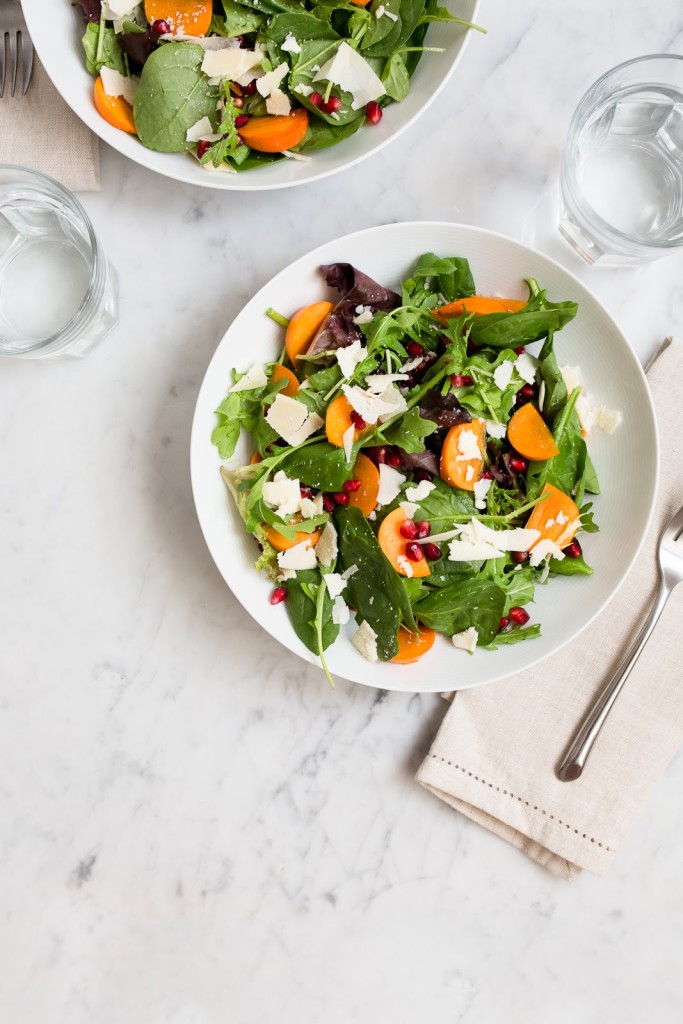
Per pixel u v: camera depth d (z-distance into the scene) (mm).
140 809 858
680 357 819
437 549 777
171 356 844
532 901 849
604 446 792
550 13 833
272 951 858
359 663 782
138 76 770
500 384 773
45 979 864
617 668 818
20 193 796
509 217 839
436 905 852
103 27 752
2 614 857
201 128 763
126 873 860
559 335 792
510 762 823
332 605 779
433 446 785
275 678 850
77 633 856
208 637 851
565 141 836
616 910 847
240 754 854
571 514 778
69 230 812
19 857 863
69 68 755
